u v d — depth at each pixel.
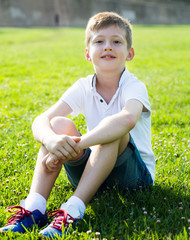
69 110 2.37
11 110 4.65
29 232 1.82
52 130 2.15
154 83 6.65
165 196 2.28
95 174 1.96
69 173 2.27
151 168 2.39
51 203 2.25
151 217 2.03
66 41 17.39
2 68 8.52
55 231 1.82
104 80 2.31
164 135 3.61
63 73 7.84
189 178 2.57
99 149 1.99
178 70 8.77
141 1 48.59
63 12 41.75
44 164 2.04
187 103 5.20
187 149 3.14
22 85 6.38
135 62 10.07
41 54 11.79
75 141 2.03
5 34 20.61
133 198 2.26
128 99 2.15
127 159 2.11
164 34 22.69
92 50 2.29
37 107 4.83
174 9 53.94
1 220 2.02
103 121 2.02
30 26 39.88
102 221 1.99
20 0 39.25
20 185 2.46
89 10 43.97
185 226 1.89
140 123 2.30
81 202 1.93
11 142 3.35
